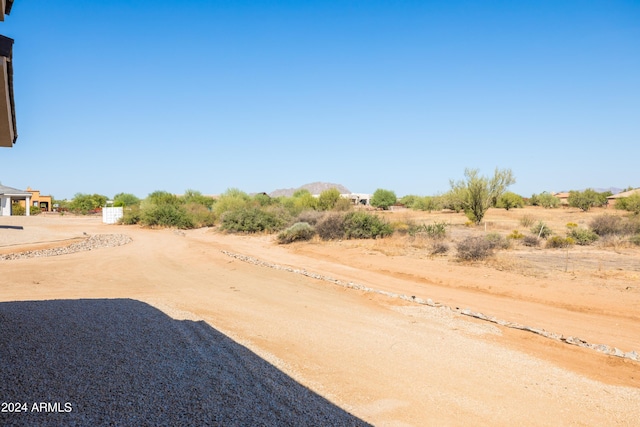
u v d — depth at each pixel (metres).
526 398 4.79
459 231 31.75
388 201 79.12
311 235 26.45
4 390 3.89
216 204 50.66
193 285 12.12
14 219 42.41
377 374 5.26
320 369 5.29
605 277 13.45
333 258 19.39
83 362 4.74
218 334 6.45
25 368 4.44
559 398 4.83
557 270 14.90
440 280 13.84
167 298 9.73
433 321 8.30
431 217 49.09
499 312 9.70
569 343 7.20
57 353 4.97
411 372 5.40
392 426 3.94
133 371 4.59
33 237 26.36
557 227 35.09
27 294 10.45
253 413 3.89
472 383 5.14
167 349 5.46
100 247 22.95
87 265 16.36
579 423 4.24
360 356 5.92
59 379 4.23
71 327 6.17
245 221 33.44
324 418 3.95
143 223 41.09
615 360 6.34
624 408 4.63
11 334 5.58
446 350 6.40
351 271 15.82
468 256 17.17
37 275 13.84
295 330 7.14
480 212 39.00
